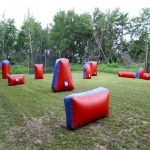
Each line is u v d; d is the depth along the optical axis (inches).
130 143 71.7
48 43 677.3
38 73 330.6
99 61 676.1
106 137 77.8
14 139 78.7
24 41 631.2
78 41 714.2
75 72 524.1
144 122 95.1
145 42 587.8
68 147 69.7
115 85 232.8
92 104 91.8
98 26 650.8
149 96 159.9
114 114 108.7
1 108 129.4
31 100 152.6
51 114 113.1
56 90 189.6
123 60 577.3
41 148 69.6
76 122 85.9
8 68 366.0
